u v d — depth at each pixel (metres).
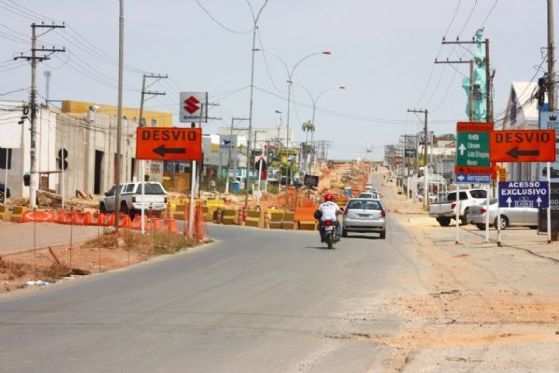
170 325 13.96
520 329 13.77
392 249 34.66
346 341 12.61
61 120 79.88
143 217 36.00
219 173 141.75
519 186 35.56
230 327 13.77
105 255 28.55
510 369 10.49
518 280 22.08
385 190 183.50
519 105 83.25
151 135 35.66
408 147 172.12
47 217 50.47
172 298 17.72
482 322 14.59
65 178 80.62
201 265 26.09
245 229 52.66
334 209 34.28
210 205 65.69
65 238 36.72
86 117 86.69
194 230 38.00
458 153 38.06
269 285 20.34
